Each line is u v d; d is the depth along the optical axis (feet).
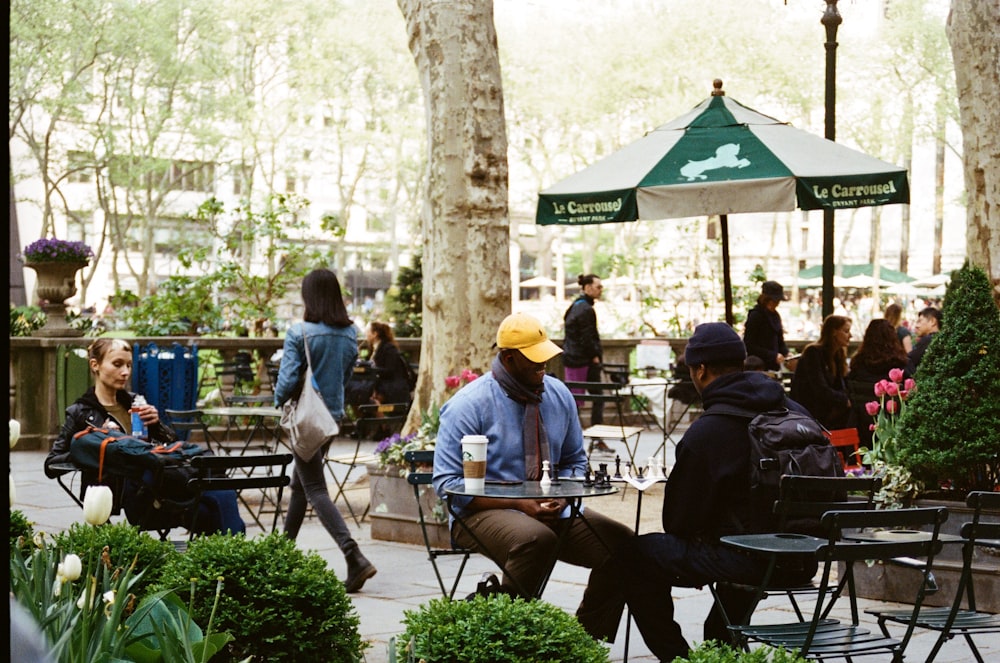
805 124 152.25
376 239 232.12
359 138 169.07
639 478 18.21
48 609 12.50
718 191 31.40
